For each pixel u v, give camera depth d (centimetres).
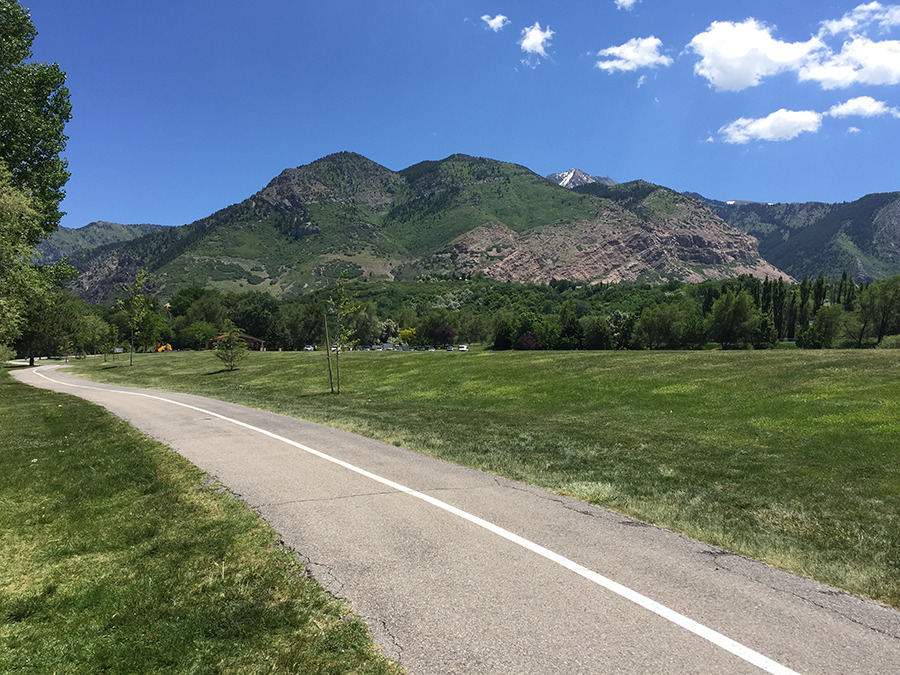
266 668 358
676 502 765
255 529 629
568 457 1099
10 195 2058
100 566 531
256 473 912
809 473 959
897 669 349
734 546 582
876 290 8762
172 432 1375
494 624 408
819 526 664
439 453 1111
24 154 2406
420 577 495
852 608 438
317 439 1274
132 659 369
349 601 450
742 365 2689
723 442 1293
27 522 668
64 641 393
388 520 659
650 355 3481
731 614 424
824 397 1791
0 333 2206
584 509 715
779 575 505
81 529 638
